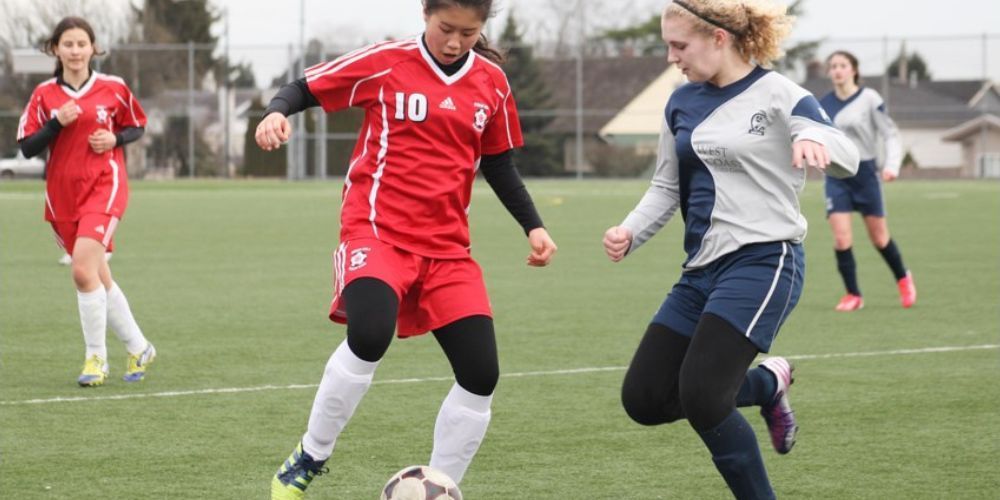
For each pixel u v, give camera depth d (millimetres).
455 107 13734
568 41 169750
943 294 34375
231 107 122062
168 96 121312
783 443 15125
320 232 56438
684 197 13805
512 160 14633
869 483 15203
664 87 135125
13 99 119562
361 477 15547
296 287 35969
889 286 36406
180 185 106688
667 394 13398
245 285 36406
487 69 14047
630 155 126812
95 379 21219
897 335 27062
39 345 25547
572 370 22828
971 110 138250
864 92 31453
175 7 152000
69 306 31484
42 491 14703
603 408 19500
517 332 27516
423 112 13633
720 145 13156
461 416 13508
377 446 17094
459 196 13844
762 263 12961
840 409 19391
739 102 13250
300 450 13430
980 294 34375
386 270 13180
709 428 12578
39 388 21031
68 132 21688
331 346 25609
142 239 52438
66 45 21797
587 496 14742
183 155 121875
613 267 41719
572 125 128000
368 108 13922
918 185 108250
